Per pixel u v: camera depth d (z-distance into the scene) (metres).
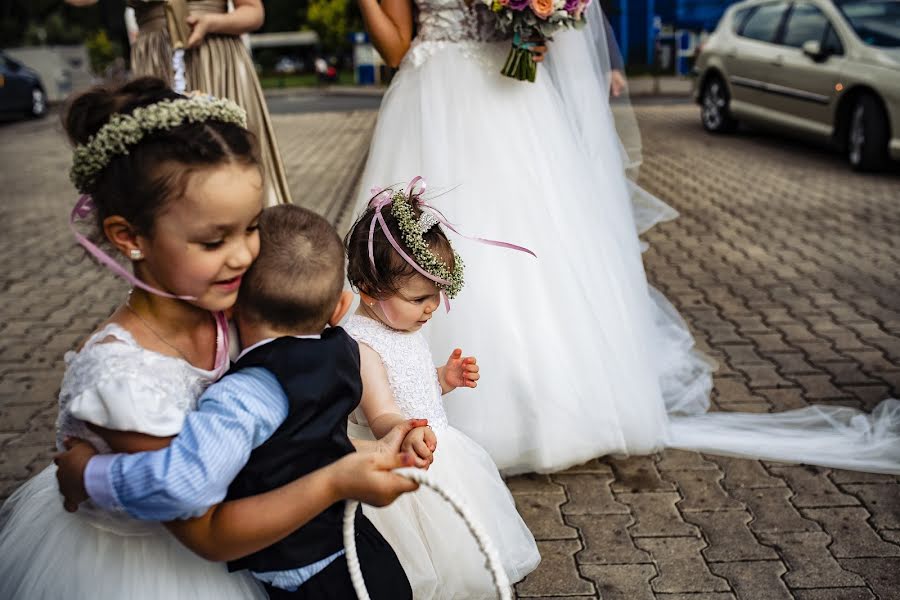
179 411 1.54
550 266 3.13
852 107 8.65
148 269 1.57
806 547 2.78
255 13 4.08
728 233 6.69
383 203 2.32
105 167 1.50
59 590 1.68
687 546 2.80
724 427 3.59
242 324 1.69
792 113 9.45
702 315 4.96
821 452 3.36
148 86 1.60
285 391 1.60
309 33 32.53
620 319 3.35
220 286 1.55
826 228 6.73
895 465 3.25
